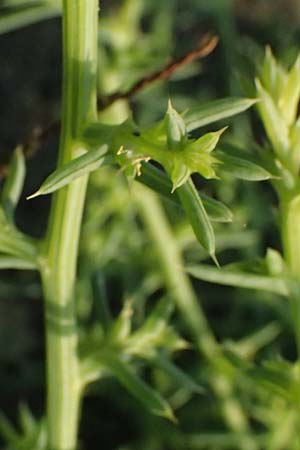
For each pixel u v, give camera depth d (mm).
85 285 402
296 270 188
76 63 179
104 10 410
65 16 179
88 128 180
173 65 208
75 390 206
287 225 188
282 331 427
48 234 195
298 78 185
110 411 461
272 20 567
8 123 563
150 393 199
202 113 173
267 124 186
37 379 489
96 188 392
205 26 542
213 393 408
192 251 436
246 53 525
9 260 196
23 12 255
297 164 186
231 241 416
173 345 209
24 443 248
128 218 385
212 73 528
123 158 170
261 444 369
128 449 423
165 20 422
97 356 206
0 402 487
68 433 208
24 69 575
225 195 413
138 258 390
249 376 194
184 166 167
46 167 535
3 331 493
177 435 409
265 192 439
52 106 568
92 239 394
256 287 189
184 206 167
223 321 456
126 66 331
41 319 505
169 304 210
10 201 198
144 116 458
